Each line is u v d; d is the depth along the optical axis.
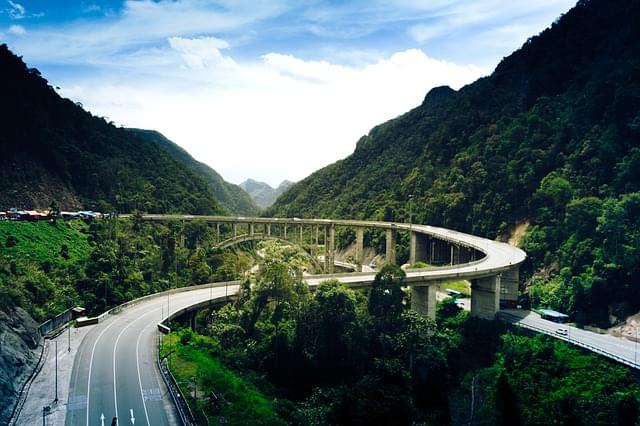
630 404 49.09
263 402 50.59
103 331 60.88
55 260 82.81
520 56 182.38
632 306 78.56
